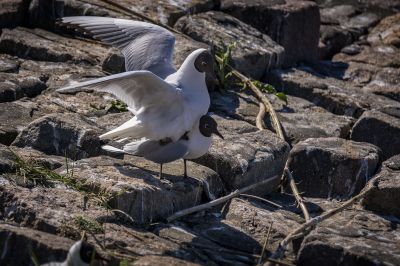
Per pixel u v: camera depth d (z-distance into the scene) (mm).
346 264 10391
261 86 16734
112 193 10867
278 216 11930
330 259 10484
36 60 16266
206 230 11289
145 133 11422
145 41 12578
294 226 11664
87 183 11148
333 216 11859
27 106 14062
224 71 16672
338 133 15352
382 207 12242
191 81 11617
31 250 9453
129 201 10922
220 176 12641
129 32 12758
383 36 21016
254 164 12773
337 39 20406
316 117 15961
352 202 12086
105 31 12859
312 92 17141
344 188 13234
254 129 14328
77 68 15953
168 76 11875
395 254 10562
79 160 11977
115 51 15828
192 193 11781
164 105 11273
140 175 11641
